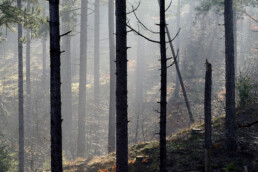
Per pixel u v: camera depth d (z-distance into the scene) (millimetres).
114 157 15531
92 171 14055
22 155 16203
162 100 8586
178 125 21188
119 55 9695
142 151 14328
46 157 20281
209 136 10039
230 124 12156
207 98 9883
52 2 7691
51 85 7758
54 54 7734
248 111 14719
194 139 13875
